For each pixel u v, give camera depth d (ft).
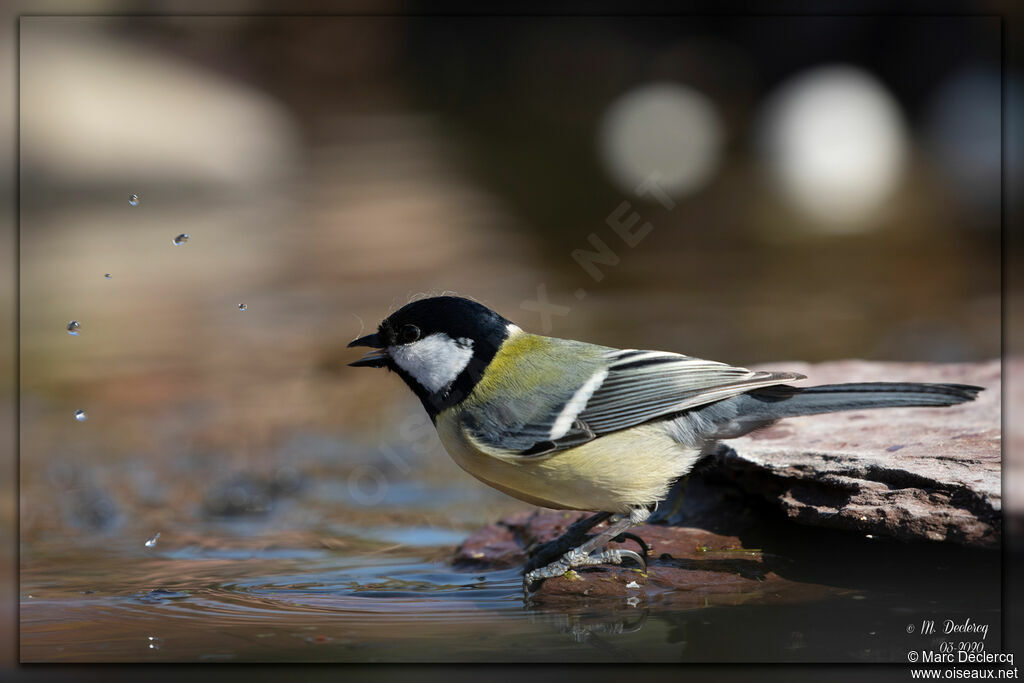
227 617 18.28
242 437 33.06
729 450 20.84
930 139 62.80
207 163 64.69
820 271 47.75
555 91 76.69
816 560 19.83
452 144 71.26
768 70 73.36
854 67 68.90
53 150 61.82
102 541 24.03
